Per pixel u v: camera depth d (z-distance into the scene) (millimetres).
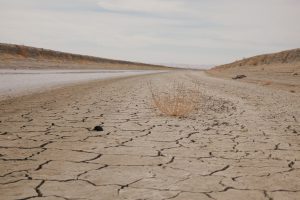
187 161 4227
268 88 19484
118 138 5453
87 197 2996
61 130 5969
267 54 68750
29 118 7109
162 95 12461
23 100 10211
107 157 4320
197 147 4984
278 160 4379
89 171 3729
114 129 6207
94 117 7508
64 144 4945
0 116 7246
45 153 4426
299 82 23438
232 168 3975
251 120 7719
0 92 12094
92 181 3412
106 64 79438
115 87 17312
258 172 3844
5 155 4285
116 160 4195
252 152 4770
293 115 8703
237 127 6742
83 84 18406
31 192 3078
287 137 5906
